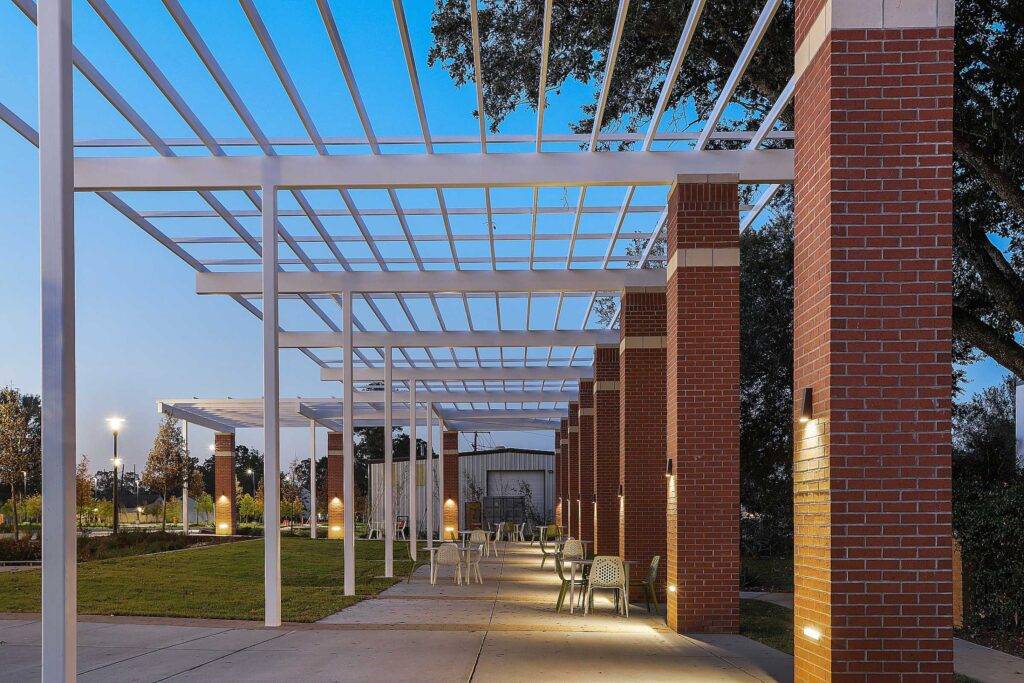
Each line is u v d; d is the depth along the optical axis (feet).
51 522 19.86
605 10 37.42
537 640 33.50
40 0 20.48
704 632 36.91
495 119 38.65
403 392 104.12
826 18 20.40
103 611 42.65
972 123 39.22
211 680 25.43
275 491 37.96
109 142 37.45
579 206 41.88
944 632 19.34
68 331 20.27
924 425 19.72
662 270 52.90
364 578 62.64
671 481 39.11
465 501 141.69
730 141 50.62
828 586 19.63
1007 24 38.58
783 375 66.54
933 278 19.85
